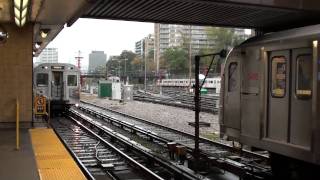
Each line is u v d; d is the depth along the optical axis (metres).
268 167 11.20
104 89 56.81
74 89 28.72
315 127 7.83
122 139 15.98
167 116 28.69
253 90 9.87
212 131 20.45
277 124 9.06
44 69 28.02
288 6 12.32
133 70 118.00
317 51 7.82
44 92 27.98
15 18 14.08
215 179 10.62
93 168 11.85
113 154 13.71
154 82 106.75
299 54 8.43
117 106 39.41
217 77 66.44
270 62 9.36
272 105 9.25
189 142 16.30
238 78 10.59
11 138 13.49
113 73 121.81
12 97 16.16
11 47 16.16
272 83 9.26
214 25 16.69
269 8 12.51
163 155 13.17
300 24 15.84
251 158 12.73
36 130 15.52
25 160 10.16
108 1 12.48
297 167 9.21
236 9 13.05
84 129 19.89
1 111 16.08
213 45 76.94
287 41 8.69
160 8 13.38
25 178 8.48
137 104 42.34
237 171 10.66
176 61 91.81
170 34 118.25
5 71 16.11
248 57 10.11
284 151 8.76
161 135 18.19
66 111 28.98
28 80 16.30
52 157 10.55
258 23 16.05
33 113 17.05
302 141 8.29
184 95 54.53
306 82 8.21
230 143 16.16
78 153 13.78
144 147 14.37
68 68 28.56
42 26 18.38
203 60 66.44
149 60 119.75
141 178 10.67
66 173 8.92
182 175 10.23
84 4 12.80
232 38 75.19
